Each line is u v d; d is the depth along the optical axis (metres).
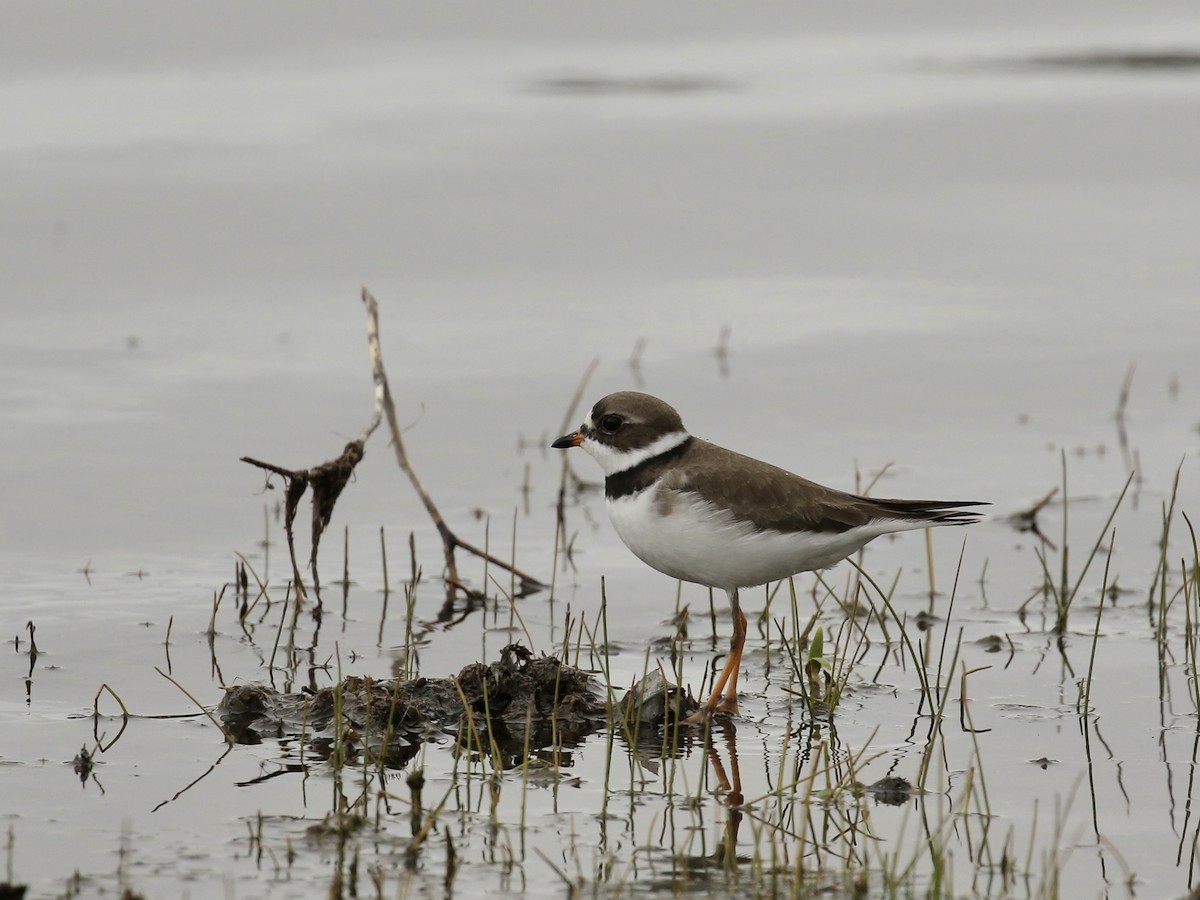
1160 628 10.99
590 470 15.36
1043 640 11.30
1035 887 7.56
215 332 18.39
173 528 13.63
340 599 12.30
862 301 19.59
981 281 20.20
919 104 28.09
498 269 20.58
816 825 8.30
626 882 7.62
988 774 8.93
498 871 7.72
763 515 10.02
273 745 9.36
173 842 7.99
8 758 9.05
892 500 10.29
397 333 18.53
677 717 9.20
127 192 22.80
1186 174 24.03
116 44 31.02
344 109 27.91
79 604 11.91
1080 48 33.25
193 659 10.88
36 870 7.66
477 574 12.95
